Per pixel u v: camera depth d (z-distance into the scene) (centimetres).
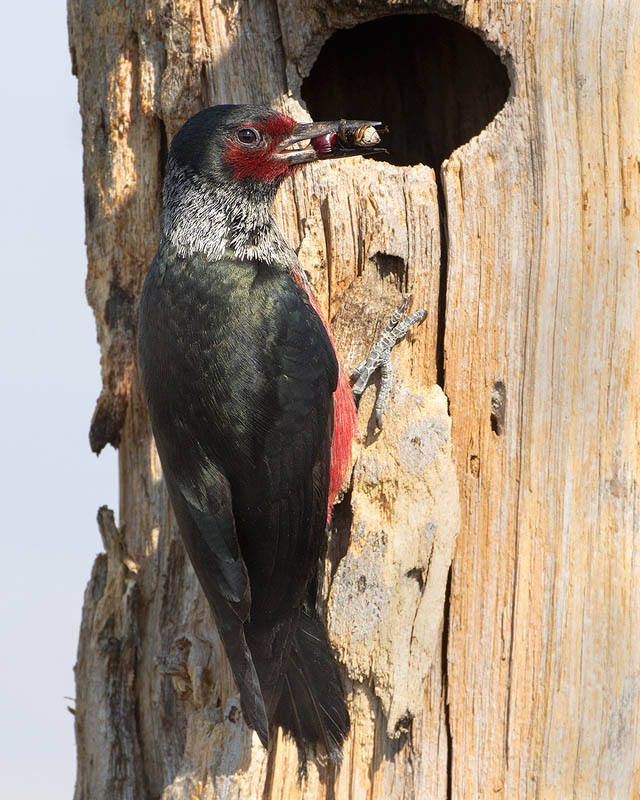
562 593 1028
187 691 1100
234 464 968
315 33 1050
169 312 998
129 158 1134
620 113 1024
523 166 1026
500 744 1027
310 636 1002
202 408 970
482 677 1029
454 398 1031
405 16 1223
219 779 1032
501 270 1027
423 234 1031
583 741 1029
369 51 1242
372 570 1006
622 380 1034
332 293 1053
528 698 1027
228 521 959
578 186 1024
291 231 1062
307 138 1020
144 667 1151
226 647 938
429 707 1027
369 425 1035
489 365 1030
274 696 946
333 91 1251
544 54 1020
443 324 1036
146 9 1091
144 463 1169
